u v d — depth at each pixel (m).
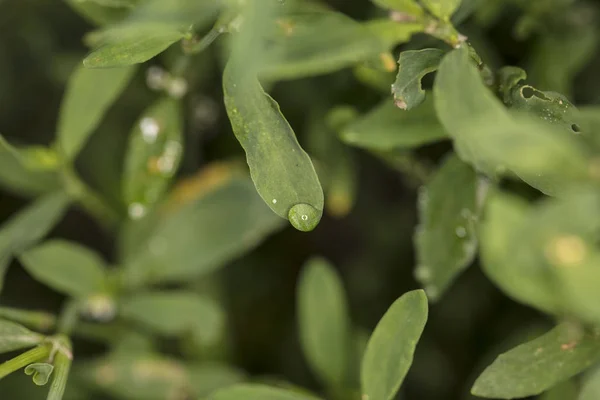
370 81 0.22
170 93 0.23
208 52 0.24
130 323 0.23
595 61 0.24
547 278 0.16
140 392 0.23
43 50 0.26
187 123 0.25
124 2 0.20
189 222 0.23
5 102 0.27
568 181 0.16
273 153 0.18
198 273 0.23
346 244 0.27
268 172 0.18
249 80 0.18
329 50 0.19
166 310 0.23
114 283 0.23
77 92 0.21
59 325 0.22
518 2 0.23
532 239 0.16
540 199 0.23
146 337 0.23
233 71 0.18
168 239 0.23
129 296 0.23
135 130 0.22
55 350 0.19
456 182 0.20
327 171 0.24
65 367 0.19
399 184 0.27
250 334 0.26
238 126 0.18
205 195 0.23
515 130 0.15
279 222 0.23
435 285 0.20
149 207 0.22
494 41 0.24
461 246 0.20
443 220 0.20
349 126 0.20
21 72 0.27
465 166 0.20
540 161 0.15
